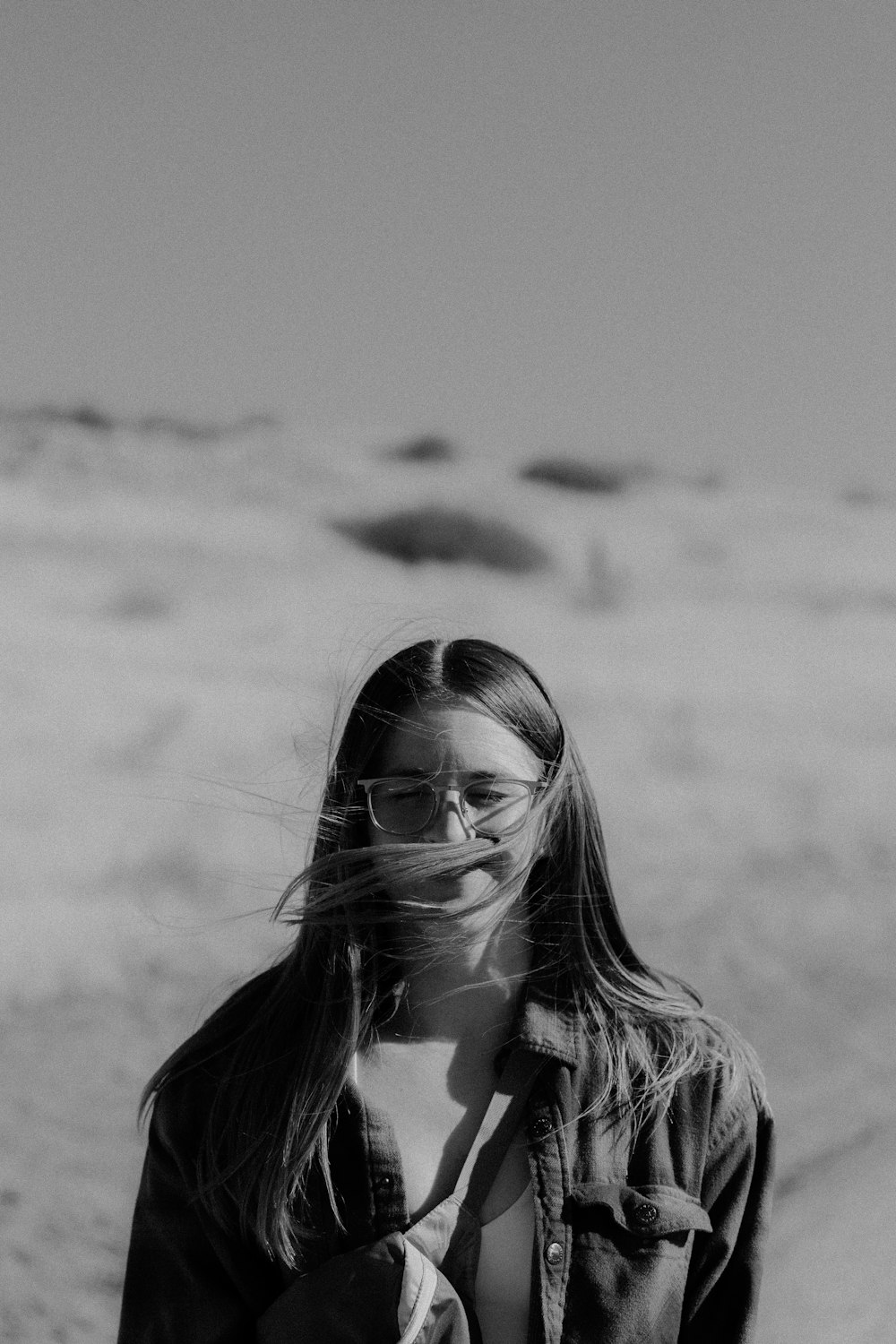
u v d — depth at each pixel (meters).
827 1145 4.83
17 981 7.59
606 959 2.10
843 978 7.82
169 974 7.95
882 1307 2.87
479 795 2.00
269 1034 2.04
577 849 2.09
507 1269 1.89
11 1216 5.22
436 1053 2.03
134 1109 6.25
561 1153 1.93
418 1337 1.78
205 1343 2.00
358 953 1.99
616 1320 1.86
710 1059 2.05
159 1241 2.06
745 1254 2.03
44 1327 4.46
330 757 2.23
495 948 2.06
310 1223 1.92
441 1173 1.94
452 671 2.06
